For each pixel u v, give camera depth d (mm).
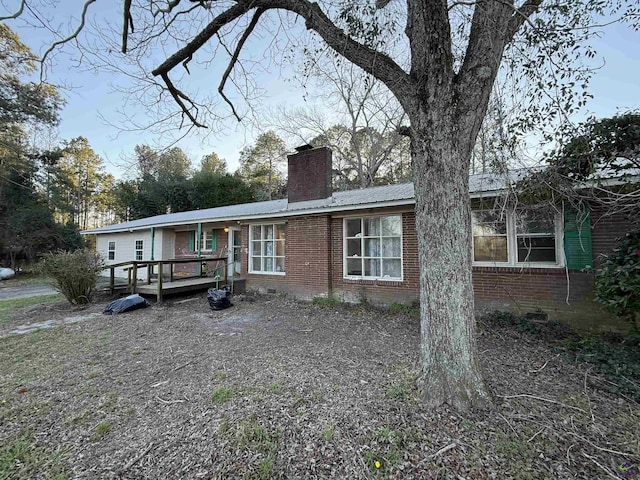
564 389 3152
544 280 5711
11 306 8633
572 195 4816
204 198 24859
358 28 4133
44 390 3457
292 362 4059
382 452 2260
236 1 4055
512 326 5500
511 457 2184
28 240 18125
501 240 6230
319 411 2805
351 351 4457
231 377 3639
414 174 3191
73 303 8383
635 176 4379
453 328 2881
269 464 2180
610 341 4711
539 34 3582
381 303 7574
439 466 2113
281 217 9453
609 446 2309
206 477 2102
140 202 24516
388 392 3086
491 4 2965
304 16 3746
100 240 17125
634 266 3779
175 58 4598
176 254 14289
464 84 2953
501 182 5512
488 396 2842
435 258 2965
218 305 7617
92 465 2271
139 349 4797
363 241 8039
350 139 22078
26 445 2520
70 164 30891
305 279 8836
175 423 2740
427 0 2908
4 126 15328
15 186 18500
